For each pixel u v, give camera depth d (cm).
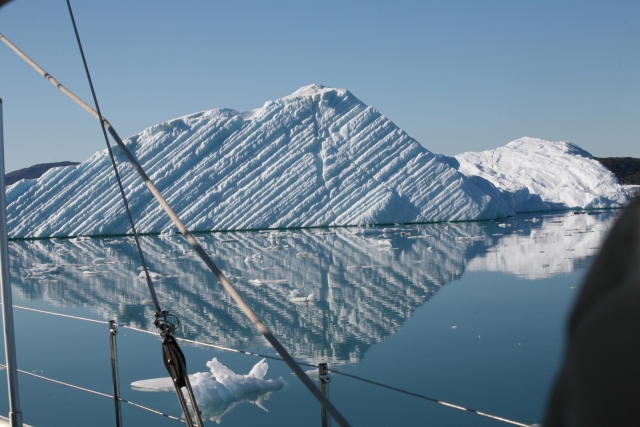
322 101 2884
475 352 577
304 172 2719
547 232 2003
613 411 26
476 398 446
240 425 408
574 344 29
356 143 2795
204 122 2927
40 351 638
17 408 237
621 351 26
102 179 2745
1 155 223
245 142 2822
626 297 27
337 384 499
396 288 995
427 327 696
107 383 515
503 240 1770
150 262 1544
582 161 4178
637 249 27
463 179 2748
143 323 784
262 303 899
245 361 582
